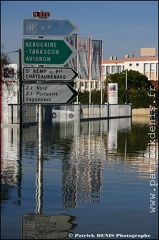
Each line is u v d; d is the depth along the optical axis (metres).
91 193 11.45
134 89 93.94
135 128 41.25
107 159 18.64
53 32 12.15
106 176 14.23
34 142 25.98
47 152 21.19
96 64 56.06
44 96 12.43
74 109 55.56
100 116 63.03
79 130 37.84
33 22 12.07
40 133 15.13
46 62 12.20
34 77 12.34
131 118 66.44
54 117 57.69
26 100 12.41
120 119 62.81
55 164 17.03
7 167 15.99
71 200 10.57
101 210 9.56
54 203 10.23
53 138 29.47
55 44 12.20
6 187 12.23
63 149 22.55
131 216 9.05
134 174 14.62
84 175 14.41
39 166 15.80
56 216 9.03
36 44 12.13
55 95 12.44
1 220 8.70
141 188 12.13
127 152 21.28
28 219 8.78
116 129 39.69
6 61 30.25
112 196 11.07
